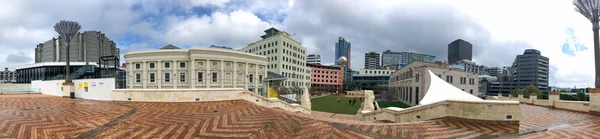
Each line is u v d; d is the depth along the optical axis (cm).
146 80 4106
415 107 1144
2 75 10094
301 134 751
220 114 1112
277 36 7562
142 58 4128
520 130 802
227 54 4309
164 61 4103
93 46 6769
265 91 5050
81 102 1598
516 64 10431
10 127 803
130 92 1631
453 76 3741
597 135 734
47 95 2331
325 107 3747
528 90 5325
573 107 1383
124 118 1006
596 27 1192
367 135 735
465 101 935
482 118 901
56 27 2022
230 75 4381
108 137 714
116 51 7600
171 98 1586
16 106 1354
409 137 714
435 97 1381
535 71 9694
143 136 729
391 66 14650
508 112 888
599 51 1186
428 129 811
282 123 910
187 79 4112
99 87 1825
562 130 809
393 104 4359
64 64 5653
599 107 1173
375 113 1509
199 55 4047
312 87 9506
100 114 1101
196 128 832
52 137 702
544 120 1021
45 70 5638
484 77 10312
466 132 773
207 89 1623
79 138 699
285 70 7644
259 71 4994
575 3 1291
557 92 1557
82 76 3775
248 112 1173
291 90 6456
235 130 805
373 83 11356
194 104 1491
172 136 730
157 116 1059
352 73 14912
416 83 3769
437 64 3569
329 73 11388
